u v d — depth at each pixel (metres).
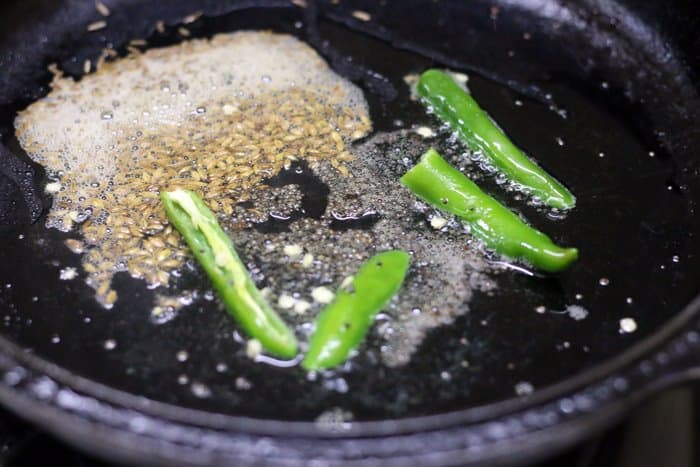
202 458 0.28
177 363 0.32
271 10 0.42
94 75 0.40
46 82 0.39
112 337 0.33
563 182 0.37
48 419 0.29
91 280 0.34
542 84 0.40
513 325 0.33
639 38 0.41
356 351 0.32
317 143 0.37
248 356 0.32
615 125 0.38
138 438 0.28
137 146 0.37
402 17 0.42
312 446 0.28
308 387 0.32
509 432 0.28
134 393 0.32
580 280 0.34
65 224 0.35
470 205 0.35
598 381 0.29
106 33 0.41
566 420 0.28
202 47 0.41
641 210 0.36
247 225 0.35
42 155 0.37
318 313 0.33
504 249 0.34
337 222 0.35
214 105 0.38
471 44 0.41
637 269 0.34
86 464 0.33
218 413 0.31
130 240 0.35
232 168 0.36
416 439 0.28
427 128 0.38
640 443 0.34
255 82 0.39
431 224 0.35
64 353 0.33
